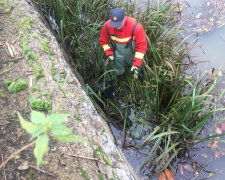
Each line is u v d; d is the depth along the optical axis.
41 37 2.34
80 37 3.14
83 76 3.00
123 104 2.87
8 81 1.95
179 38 3.47
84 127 1.83
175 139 2.47
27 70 2.04
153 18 3.08
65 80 2.08
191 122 2.49
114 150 1.86
